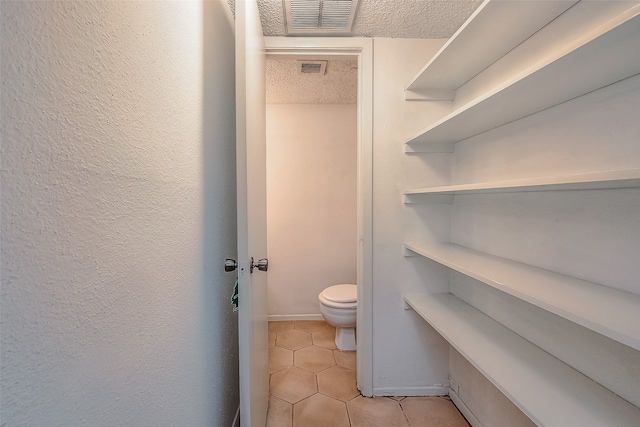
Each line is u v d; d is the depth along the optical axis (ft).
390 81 5.32
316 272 9.06
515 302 3.87
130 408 1.76
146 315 1.95
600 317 2.04
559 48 3.16
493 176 4.29
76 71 1.35
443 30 5.03
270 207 8.97
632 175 1.84
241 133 3.14
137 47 1.85
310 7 4.40
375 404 5.27
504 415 4.05
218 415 3.56
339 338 7.32
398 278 5.47
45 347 1.19
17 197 1.07
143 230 1.92
